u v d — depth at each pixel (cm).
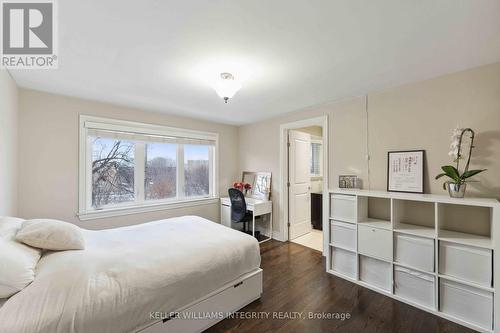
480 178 203
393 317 191
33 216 257
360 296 222
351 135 295
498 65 195
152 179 363
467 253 180
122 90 261
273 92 269
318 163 508
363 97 283
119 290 130
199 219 280
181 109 345
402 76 227
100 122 303
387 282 227
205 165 433
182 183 398
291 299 216
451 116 219
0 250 117
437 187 227
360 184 285
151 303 140
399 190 249
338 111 309
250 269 208
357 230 246
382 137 266
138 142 346
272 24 143
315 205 465
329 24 144
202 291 168
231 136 466
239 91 265
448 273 190
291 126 371
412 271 210
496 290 166
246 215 383
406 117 247
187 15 134
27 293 113
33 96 258
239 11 131
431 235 199
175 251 177
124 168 334
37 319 105
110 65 198
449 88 220
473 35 156
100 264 147
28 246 143
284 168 389
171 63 195
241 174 468
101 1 121
